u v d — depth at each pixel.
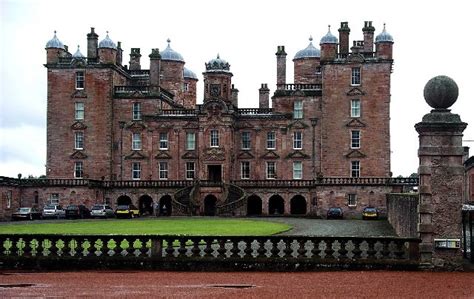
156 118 113.12
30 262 32.56
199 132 111.06
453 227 30.77
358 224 79.75
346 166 106.94
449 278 28.55
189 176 112.81
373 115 106.31
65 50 117.00
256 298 23.69
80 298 23.78
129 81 124.19
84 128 112.88
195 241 32.50
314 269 31.52
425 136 30.97
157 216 104.75
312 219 96.25
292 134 111.38
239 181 109.44
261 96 120.25
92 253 32.72
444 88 30.88
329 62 107.44
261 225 71.62
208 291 25.42
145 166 113.25
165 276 30.00
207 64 112.19
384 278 28.64
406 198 47.38
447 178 30.84
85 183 106.06
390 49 106.12
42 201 106.50
